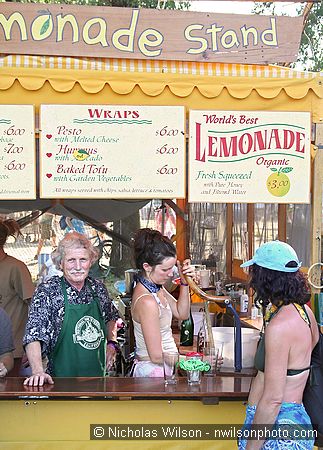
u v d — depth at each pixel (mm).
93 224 6688
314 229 3410
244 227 5926
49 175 3162
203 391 2906
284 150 3320
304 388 2641
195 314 4426
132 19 3227
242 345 3334
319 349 2699
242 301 5125
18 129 3133
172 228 7539
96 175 3188
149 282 3264
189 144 3254
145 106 3217
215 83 3277
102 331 3299
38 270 8469
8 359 3326
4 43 3158
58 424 2977
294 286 2580
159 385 3008
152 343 3135
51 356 3215
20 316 4438
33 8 3172
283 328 2512
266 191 3307
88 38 3201
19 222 6566
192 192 3258
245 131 3289
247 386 3008
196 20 3273
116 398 2996
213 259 6992
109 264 8508
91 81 3197
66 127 3168
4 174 3135
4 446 2947
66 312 3168
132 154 3211
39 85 3164
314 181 3385
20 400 2951
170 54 3250
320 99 3344
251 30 3307
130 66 3244
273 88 3309
